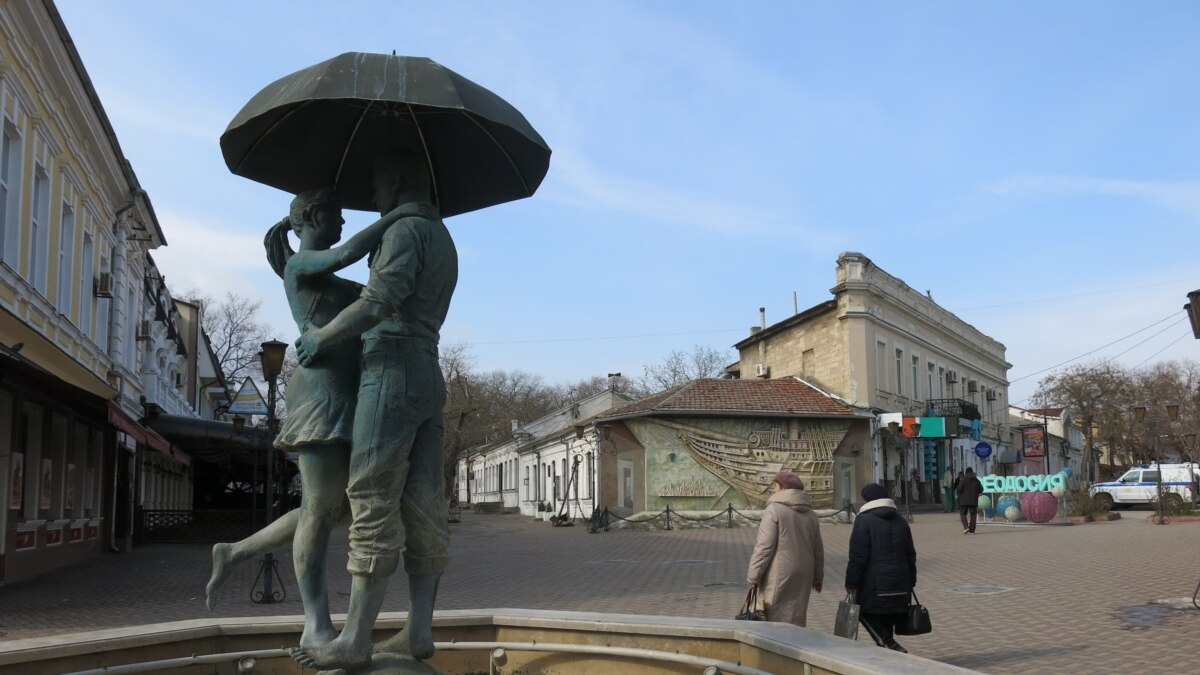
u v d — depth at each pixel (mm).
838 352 38188
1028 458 58531
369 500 3715
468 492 83250
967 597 12547
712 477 33438
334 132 4336
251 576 17531
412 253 3805
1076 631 9719
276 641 4684
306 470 3877
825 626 10484
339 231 4191
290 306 4027
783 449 34000
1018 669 7992
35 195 18234
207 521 29297
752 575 6953
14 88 15820
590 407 50656
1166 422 63344
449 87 3814
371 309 3707
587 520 36562
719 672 4102
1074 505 32250
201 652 4547
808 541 7023
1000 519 31859
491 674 4777
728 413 33562
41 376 13148
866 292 37906
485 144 4426
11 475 16016
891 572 7465
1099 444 68562
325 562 3971
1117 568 15531
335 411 3848
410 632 3936
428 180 4176
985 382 54906
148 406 28547
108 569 19359
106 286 22703
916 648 9000
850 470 35406
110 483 24625
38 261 18250
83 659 4047
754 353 46219
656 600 13047
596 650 4551
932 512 39062
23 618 11672
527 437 58562
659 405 33688
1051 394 65438
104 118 20922
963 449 47375
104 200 23422
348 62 3793
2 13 14938
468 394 63406
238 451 28828
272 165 4422
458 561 21125
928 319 44969
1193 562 16125
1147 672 7750
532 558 21609
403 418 3773
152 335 30641
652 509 33188
